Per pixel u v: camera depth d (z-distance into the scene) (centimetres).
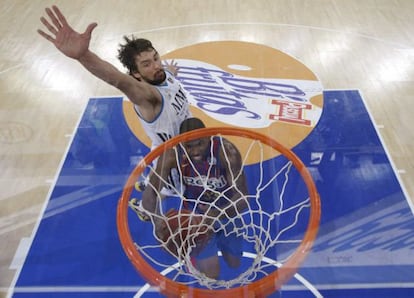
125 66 226
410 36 379
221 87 315
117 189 252
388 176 252
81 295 201
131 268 210
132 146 280
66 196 251
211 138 212
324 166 258
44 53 369
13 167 270
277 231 200
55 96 324
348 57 356
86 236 228
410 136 280
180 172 197
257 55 358
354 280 197
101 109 311
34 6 439
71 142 286
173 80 229
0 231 233
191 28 393
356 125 289
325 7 428
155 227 190
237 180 199
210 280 172
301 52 363
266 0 440
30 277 210
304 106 304
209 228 186
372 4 430
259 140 227
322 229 221
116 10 424
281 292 191
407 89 320
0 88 334
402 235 218
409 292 194
